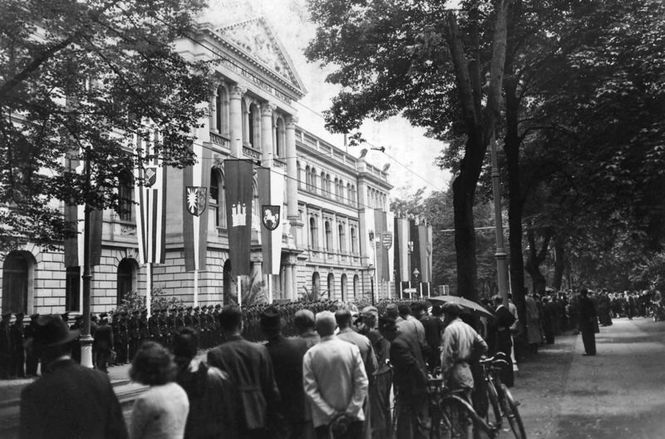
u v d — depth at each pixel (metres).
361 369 5.29
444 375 7.61
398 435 6.96
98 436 3.56
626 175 16.17
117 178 17.36
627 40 16.69
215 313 26.61
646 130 15.50
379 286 59.12
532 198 25.52
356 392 5.22
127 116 16.08
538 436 7.83
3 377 17.22
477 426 7.04
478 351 7.71
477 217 55.41
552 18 16.84
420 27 14.75
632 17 16.97
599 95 15.93
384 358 7.91
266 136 44.25
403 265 47.81
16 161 15.07
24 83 14.20
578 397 10.60
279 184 33.53
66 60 14.97
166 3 15.23
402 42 15.55
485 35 16.53
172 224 34.59
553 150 20.30
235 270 29.53
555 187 23.17
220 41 37.53
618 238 28.44
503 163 23.41
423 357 8.02
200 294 34.44
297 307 32.62
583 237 26.75
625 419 8.57
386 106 17.44
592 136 17.94
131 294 29.05
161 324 23.11
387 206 75.06
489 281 57.75
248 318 28.06
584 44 17.08
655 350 17.89
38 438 3.46
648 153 15.26
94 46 14.58
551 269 53.91
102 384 3.74
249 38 41.62
